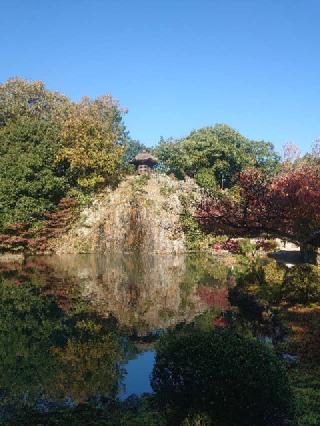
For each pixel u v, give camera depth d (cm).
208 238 3003
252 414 525
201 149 4366
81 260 2678
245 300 1388
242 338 590
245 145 4741
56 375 834
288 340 925
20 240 2830
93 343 1043
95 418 640
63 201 3064
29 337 1094
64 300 1548
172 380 580
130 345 1027
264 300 1280
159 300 1551
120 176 3400
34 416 654
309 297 1227
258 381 525
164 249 3036
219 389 529
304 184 1047
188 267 2392
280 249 2620
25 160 2894
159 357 608
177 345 592
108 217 3164
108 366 884
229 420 527
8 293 1661
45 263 2539
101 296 1622
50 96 4053
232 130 4881
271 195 1049
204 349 568
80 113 3994
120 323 1235
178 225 3011
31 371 855
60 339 1074
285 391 536
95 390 759
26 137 3053
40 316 1313
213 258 2744
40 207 2928
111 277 2056
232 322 1216
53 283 1888
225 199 1148
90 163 3159
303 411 595
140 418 622
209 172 4144
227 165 4253
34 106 3950
